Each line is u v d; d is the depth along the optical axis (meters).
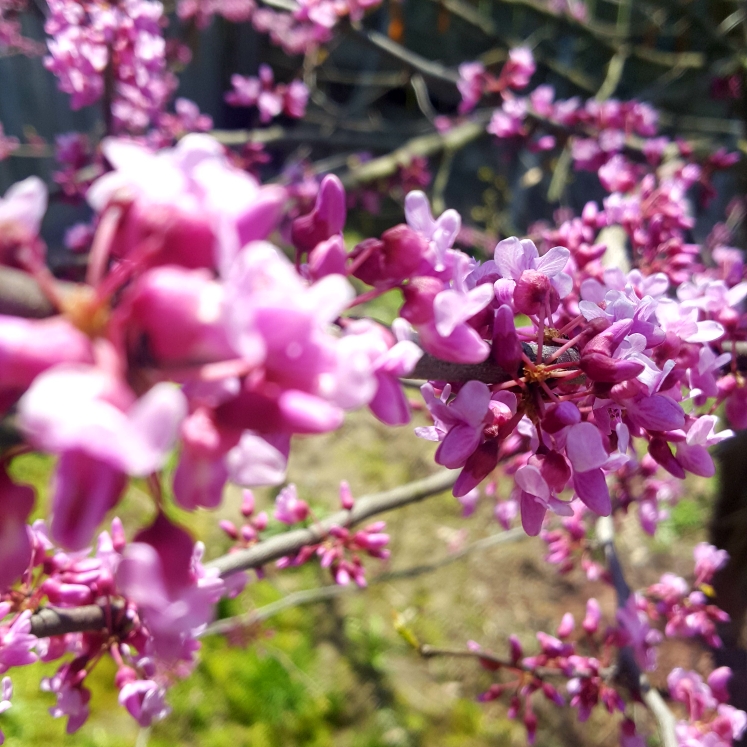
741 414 0.13
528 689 0.20
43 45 0.39
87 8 0.24
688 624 0.22
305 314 0.06
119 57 0.25
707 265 0.32
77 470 0.05
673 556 0.45
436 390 0.11
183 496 0.07
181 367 0.06
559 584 0.45
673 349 0.11
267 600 0.41
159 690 0.13
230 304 0.06
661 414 0.10
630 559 0.45
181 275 0.06
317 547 0.20
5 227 0.06
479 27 0.43
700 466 0.11
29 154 0.38
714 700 0.19
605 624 0.43
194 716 0.36
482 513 0.48
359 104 0.61
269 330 0.06
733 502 0.32
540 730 0.39
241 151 0.39
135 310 0.06
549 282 0.11
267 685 0.37
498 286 0.10
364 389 0.06
